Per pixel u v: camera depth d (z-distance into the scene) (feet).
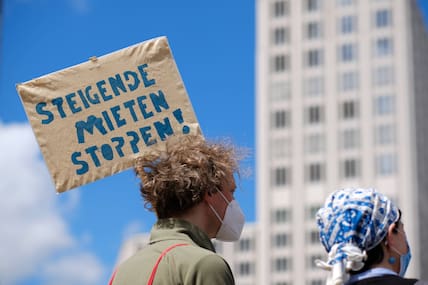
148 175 17.28
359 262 15.07
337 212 15.47
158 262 16.24
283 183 348.79
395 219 15.44
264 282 341.21
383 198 15.56
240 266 377.91
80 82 19.42
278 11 363.97
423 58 384.88
